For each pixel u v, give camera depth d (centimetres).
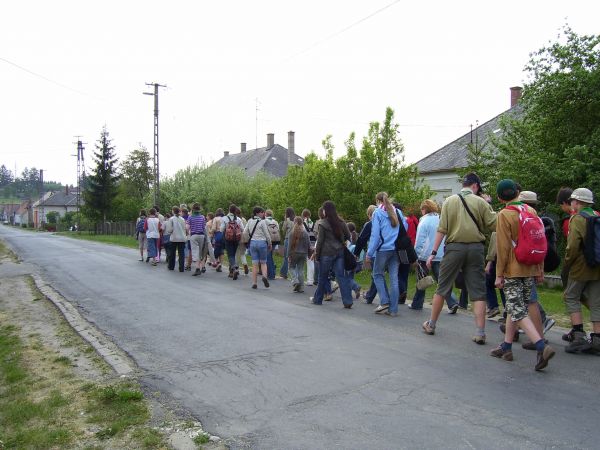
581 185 1255
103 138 6038
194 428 416
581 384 496
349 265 907
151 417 442
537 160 1298
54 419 447
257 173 3497
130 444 395
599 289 610
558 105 1356
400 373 531
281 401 465
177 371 562
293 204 2034
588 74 1277
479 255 646
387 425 408
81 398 494
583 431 392
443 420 415
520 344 647
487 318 809
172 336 717
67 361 621
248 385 509
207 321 804
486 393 473
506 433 390
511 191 570
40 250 2550
